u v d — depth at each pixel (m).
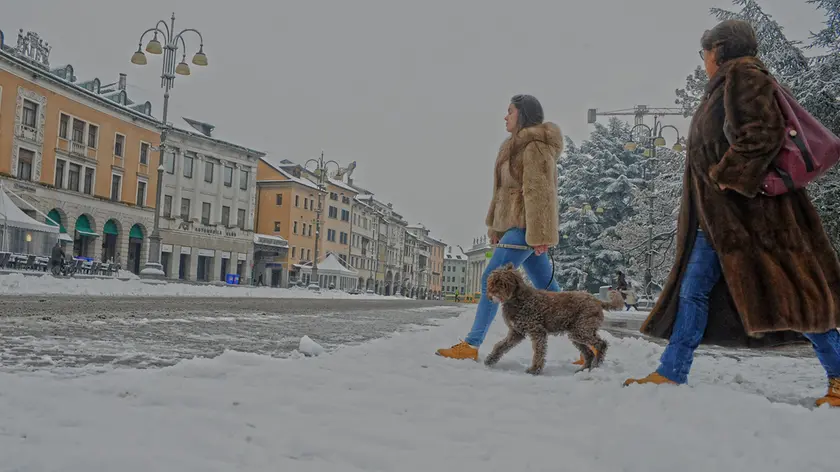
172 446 2.04
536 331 4.68
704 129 3.89
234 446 2.08
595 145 49.31
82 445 1.99
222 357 3.91
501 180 5.54
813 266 3.67
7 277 20.33
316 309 16.28
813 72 14.53
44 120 43.72
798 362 6.43
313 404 2.79
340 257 89.62
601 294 30.70
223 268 64.44
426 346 5.77
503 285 4.64
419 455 2.10
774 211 3.71
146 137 54.19
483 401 3.10
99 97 48.38
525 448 2.22
